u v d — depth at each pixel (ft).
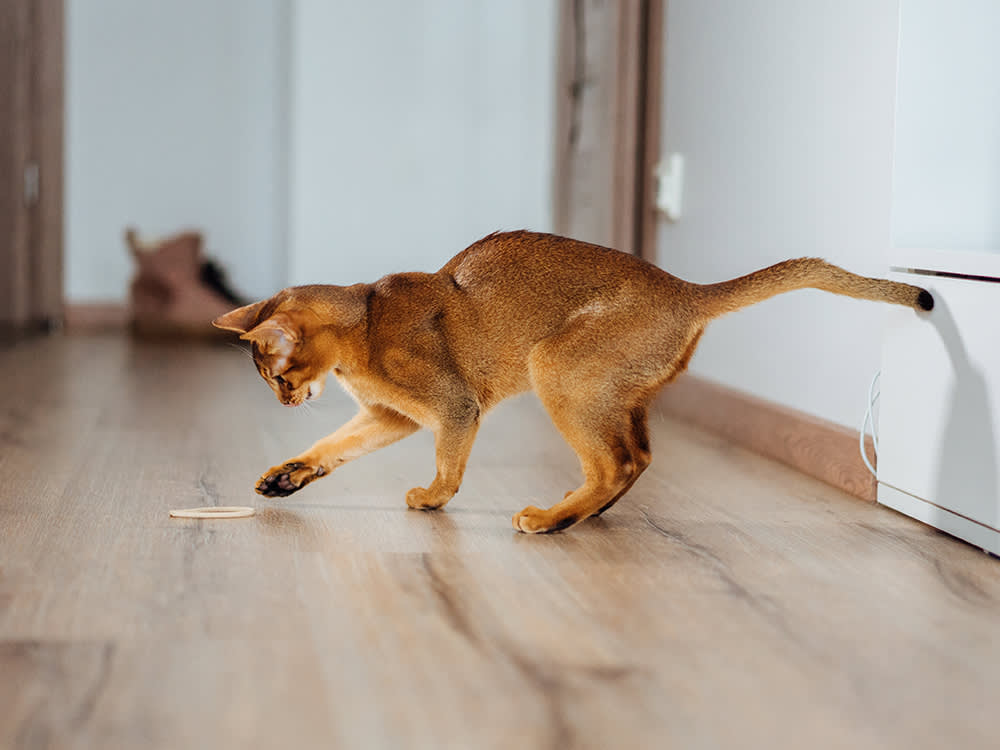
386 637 4.16
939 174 6.25
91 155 16.19
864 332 7.11
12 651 3.95
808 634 4.32
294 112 15.06
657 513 6.30
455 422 5.89
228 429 8.71
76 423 8.73
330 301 5.77
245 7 16.39
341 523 5.87
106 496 6.38
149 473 7.04
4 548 5.25
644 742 3.34
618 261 5.74
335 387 11.40
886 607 4.67
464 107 15.31
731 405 9.04
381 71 15.17
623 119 11.54
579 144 13.52
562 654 4.03
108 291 16.34
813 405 7.86
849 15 7.26
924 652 4.14
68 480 6.76
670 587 4.89
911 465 6.13
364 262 15.40
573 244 5.83
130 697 3.58
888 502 6.49
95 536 5.50
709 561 5.32
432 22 15.16
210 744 3.26
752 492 6.96
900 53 6.16
